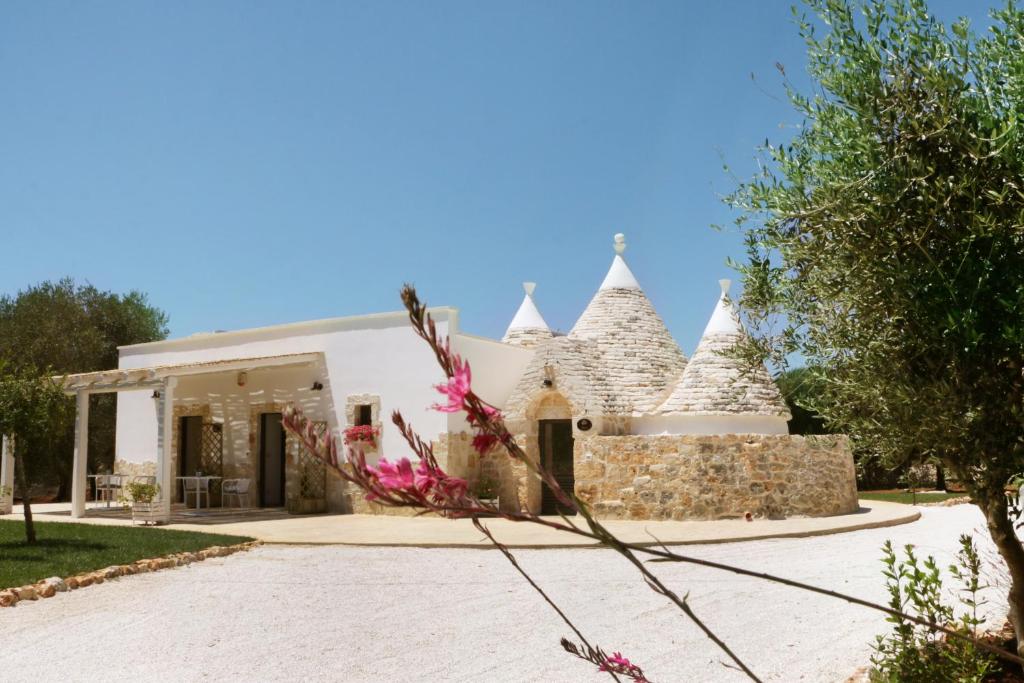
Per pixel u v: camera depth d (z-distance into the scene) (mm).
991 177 3912
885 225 4098
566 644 3021
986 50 4176
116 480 24406
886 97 4137
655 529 16922
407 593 10523
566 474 22031
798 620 8805
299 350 23250
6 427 13242
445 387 2102
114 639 8180
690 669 6938
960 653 5477
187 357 25484
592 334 23688
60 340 31266
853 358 4602
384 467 1957
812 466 19953
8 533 15461
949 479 4664
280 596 10352
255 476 23531
